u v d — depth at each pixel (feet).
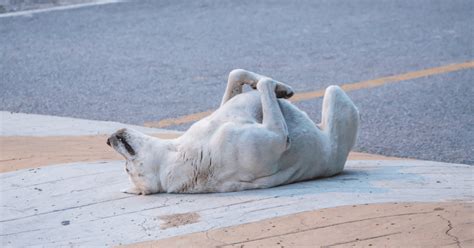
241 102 29.17
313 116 46.73
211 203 27.68
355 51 62.85
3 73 59.52
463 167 33.81
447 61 59.36
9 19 77.15
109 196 29.48
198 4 82.07
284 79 55.62
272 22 73.46
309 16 75.56
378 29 69.67
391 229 24.64
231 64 60.08
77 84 56.08
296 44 65.51
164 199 28.53
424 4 79.05
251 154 27.96
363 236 24.31
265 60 60.85
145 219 27.02
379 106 48.78
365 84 53.98
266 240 24.57
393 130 43.73
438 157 38.65
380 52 62.39
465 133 42.86
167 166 28.76
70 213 28.43
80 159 34.96
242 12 78.02
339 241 24.08
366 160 35.81
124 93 53.62
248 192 28.45
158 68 59.72
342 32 69.00
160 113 48.78
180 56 62.95
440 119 45.75
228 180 28.53
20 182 31.91
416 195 28.09
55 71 59.67
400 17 73.82
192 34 69.92
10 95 53.52
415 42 65.05
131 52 64.59
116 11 79.66
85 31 71.97
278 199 27.61
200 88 54.39
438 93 51.29
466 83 53.52
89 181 31.42
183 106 50.34
